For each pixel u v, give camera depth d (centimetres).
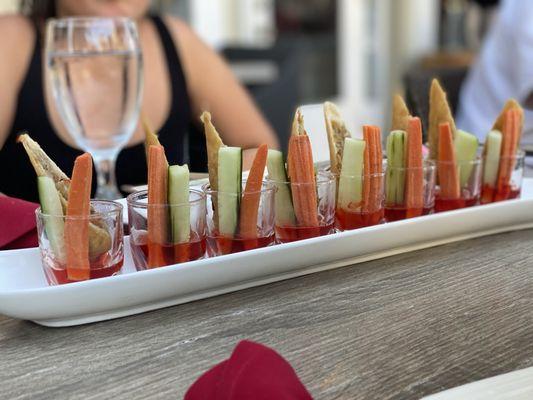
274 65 203
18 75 94
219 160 48
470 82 140
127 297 43
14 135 90
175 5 293
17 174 85
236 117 109
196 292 46
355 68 350
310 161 50
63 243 44
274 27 334
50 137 90
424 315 43
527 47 125
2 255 50
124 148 88
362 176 53
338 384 36
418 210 56
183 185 46
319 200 52
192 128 101
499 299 45
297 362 38
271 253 47
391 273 50
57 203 44
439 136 58
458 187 59
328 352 39
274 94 160
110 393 35
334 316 43
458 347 39
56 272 45
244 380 31
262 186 50
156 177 46
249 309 45
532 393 32
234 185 48
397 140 55
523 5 127
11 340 41
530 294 46
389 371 37
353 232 50
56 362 38
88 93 68
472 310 44
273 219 51
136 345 40
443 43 348
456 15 337
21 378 37
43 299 41
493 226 58
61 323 43
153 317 44
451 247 56
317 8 338
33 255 50
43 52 96
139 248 48
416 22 344
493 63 133
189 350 39
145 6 106
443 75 143
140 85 71
